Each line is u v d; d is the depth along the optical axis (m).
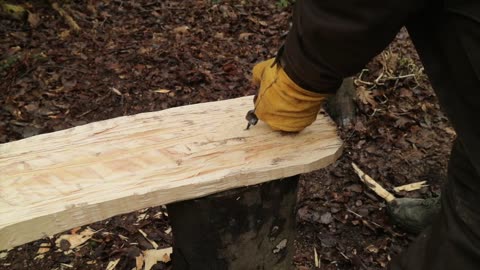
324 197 2.41
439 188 2.45
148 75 3.29
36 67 3.27
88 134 1.53
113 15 4.01
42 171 1.38
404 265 1.31
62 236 2.18
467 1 0.93
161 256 2.11
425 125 2.87
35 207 1.25
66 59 3.39
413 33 1.11
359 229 2.25
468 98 1.03
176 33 3.81
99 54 3.48
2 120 2.85
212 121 1.62
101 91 3.13
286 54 1.24
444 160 2.63
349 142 2.72
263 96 1.43
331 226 2.26
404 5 0.96
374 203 2.38
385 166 2.59
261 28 3.99
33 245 2.14
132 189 1.34
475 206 1.10
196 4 4.25
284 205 1.61
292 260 1.95
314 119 1.48
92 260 2.10
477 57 0.95
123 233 2.22
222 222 1.51
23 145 1.48
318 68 1.16
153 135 1.55
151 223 2.28
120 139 1.52
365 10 0.97
